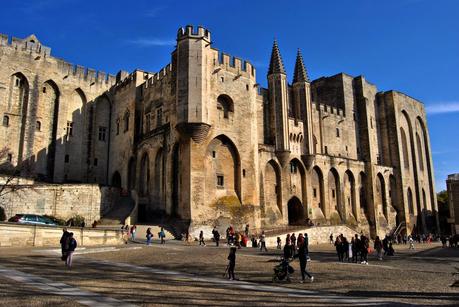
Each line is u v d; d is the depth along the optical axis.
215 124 43.56
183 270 19.64
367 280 17.36
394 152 70.50
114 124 58.69
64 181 53.41
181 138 41.97
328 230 49.94
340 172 60.41
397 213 68.62
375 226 62.59
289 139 53.00
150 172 47.16
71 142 55.28
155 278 16.83
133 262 22.31
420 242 65.00
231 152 45.22
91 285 14.43
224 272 19.20
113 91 60.66
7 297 11.70
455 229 72.81
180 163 41.88
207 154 42.88
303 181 54.81
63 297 12.05
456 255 34.31
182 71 42.66
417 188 74.69
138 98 53.75
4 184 39.41
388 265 24.30
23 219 33.03
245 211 43.97
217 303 11.92
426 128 82.62
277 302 12.27
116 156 56.50
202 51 43.00
